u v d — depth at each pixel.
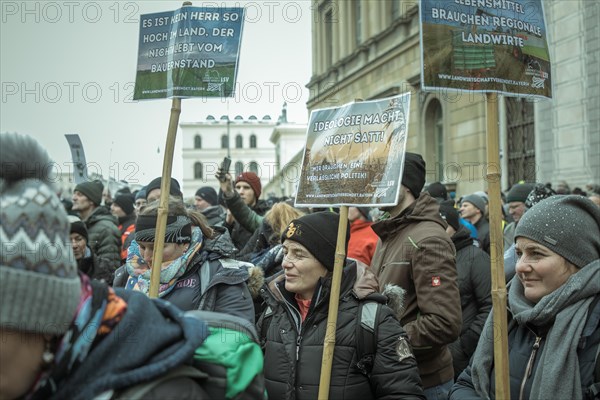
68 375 1.15
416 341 3.01
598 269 2.31
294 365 2.59
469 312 4.12
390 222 3.35
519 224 2.47
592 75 13.85
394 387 2.46
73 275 1.13
